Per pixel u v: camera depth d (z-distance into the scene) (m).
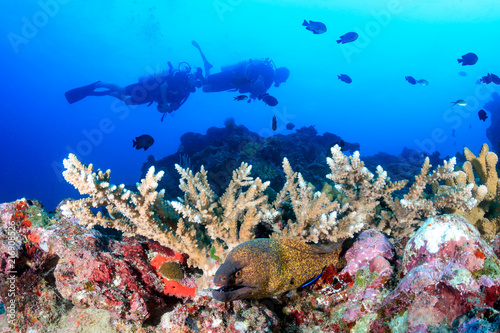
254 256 2.15
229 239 2.87
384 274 2.41
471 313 1.61
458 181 3.88
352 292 2.51
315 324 2.51
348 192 3.24
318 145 16.03
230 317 2.13
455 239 1.97
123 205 2.60
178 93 16.80
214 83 18.80
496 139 22.86
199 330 2.10
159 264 3.01
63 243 2.66
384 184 3.05
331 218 2.58
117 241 3.22
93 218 2.71
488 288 1.70
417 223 3.56
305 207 3.01
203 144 14.74
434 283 1.84
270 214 3.04
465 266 1.83
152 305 2.65
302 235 2.79
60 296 2.92
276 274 2.25
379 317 2.02
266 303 2.54
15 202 3.13
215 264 2.89
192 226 2.87
